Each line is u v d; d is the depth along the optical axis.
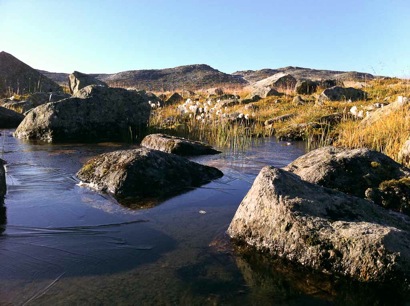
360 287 3.32
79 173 7.13
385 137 10.84
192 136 14.38
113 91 14.07
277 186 4.30
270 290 3.29
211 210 5.47
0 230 4.57
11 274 3.52
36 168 7.96
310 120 15.52
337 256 3.55
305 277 3.52
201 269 3.67
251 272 3.62
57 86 30.86
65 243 4.24
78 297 3.15
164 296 3.18
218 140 13.15
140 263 3.78
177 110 20.00
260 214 4.23
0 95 26.38
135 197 6.04
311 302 3.11
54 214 5.17
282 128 15.31
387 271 3.29
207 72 78.12
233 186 6.89
